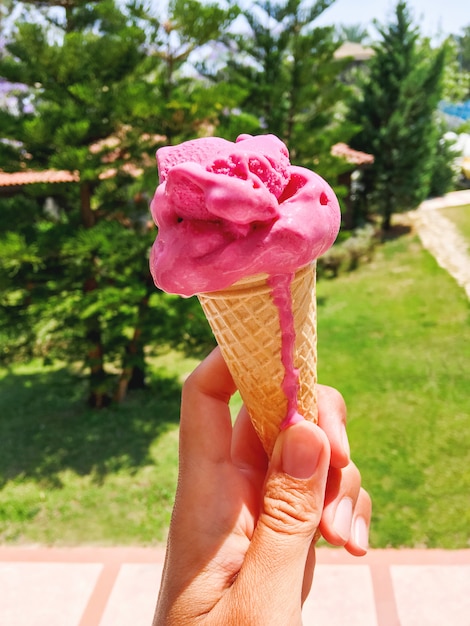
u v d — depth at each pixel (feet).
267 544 0.53
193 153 0.52
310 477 0.55
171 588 0.56
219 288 0.51
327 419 0.69
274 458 0.57
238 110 3.39
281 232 0.49
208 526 0.58
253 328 0.55
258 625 0.49
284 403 0.59
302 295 0.57
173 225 0.52
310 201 0.51
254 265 0.49
